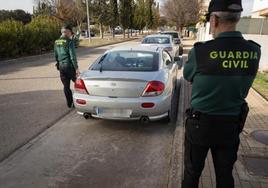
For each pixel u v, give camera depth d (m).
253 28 11.91
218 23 2.00
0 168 3.73
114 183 3.42
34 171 3.68
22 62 14.95
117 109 4.63
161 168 3.77
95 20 38.53
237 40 1.95
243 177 3.30
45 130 5.03
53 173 3.64
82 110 4.88
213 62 1.92
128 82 4.56
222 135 2.07
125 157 4.07
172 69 6.15
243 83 1.98
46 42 19.89
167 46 11.68
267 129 4.75
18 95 7.46
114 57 5.52
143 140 4.66
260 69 11.79
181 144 4.25
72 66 6.02
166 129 5.11
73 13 33.97
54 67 12.95
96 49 23.91
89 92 4.77
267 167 3.52
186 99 6.71
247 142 4.23
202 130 2.08
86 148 4.35
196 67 2.00
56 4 33.56
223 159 2.19
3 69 12.35
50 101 6.88
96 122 5.45
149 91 4.58
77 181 3.46
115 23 40.62
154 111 4.61
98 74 4.84
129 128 5.15
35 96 7.36
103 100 4.64
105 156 4.10
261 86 8.37
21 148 4.30
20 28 16.42
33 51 18.23
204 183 3.18
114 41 35.22
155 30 80.25
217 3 1.97
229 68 1.92
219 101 1.99
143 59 5.42
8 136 4.74
